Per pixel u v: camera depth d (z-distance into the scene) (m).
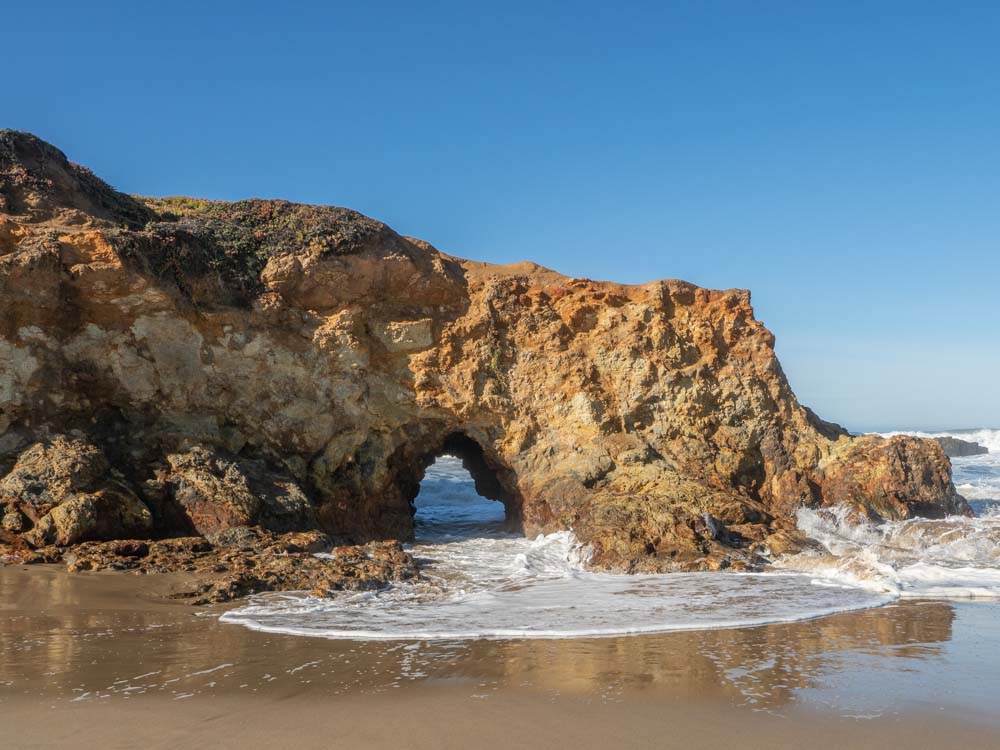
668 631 10.95
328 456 20.09
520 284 22.59
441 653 9.68
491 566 17.05
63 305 17.36
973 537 18.59
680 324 22.89
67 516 15.20
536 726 7.18
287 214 21.45
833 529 20.25
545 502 20.78
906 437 22.03
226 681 8.47
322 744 6.76
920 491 21.42
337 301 20.70
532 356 21.97
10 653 9.55
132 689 8.17
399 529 20.89
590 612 12.31
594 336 22.38
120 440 17.81
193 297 18.97
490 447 21.64
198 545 15.87
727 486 21.03
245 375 19.38
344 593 13.78
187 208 22.55
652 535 17.77
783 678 8.62
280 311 19.97
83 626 10.98
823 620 11.71
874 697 8.00
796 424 22.52
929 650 9.87
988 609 12.56
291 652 9.70
